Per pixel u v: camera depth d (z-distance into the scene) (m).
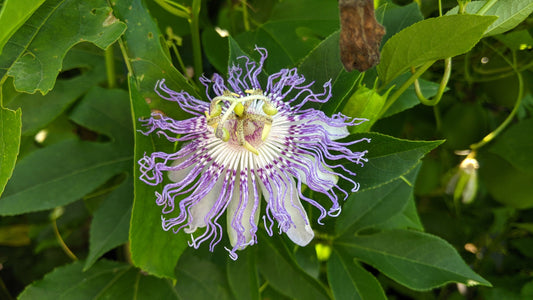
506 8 0.18
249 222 0.16
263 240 0.21
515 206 0.28
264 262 0.21
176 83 0.17
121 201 0.21
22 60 0.16
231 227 0.16
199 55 0.21
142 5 0.17
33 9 0.16
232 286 0.21
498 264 0.30
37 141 0.24
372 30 0.14
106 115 0.21
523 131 0.26
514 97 0.25
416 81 0.20
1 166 0.15
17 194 0.20
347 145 0.16
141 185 0.16
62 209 0.26
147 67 0.17
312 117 0.17
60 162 0.20
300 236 0.16
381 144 0.16
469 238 0.29
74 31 0.17
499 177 0.27
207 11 0.24
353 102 0.17
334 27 0.21
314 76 0.18
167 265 0.17
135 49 0.17
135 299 0.21
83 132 0.24
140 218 0.16
